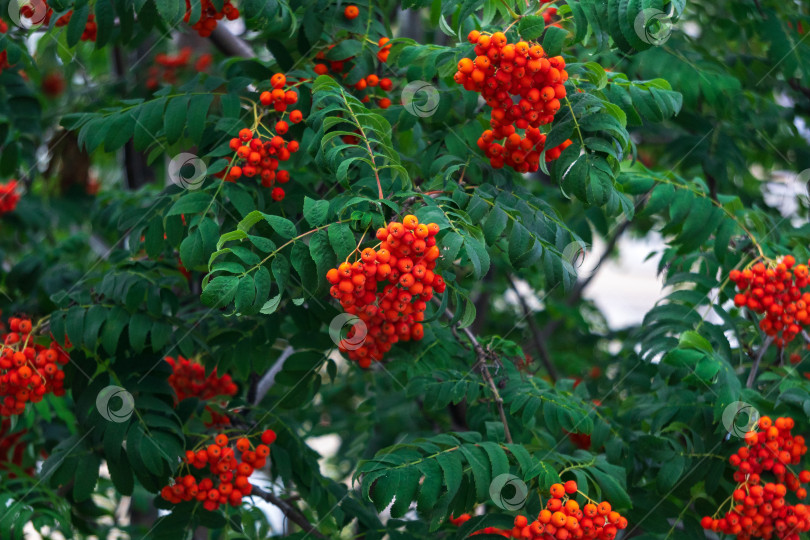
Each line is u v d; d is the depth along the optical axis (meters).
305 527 2.78
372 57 2.53
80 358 2.48
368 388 3.89
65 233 4.77
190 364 2.93
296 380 2.62
